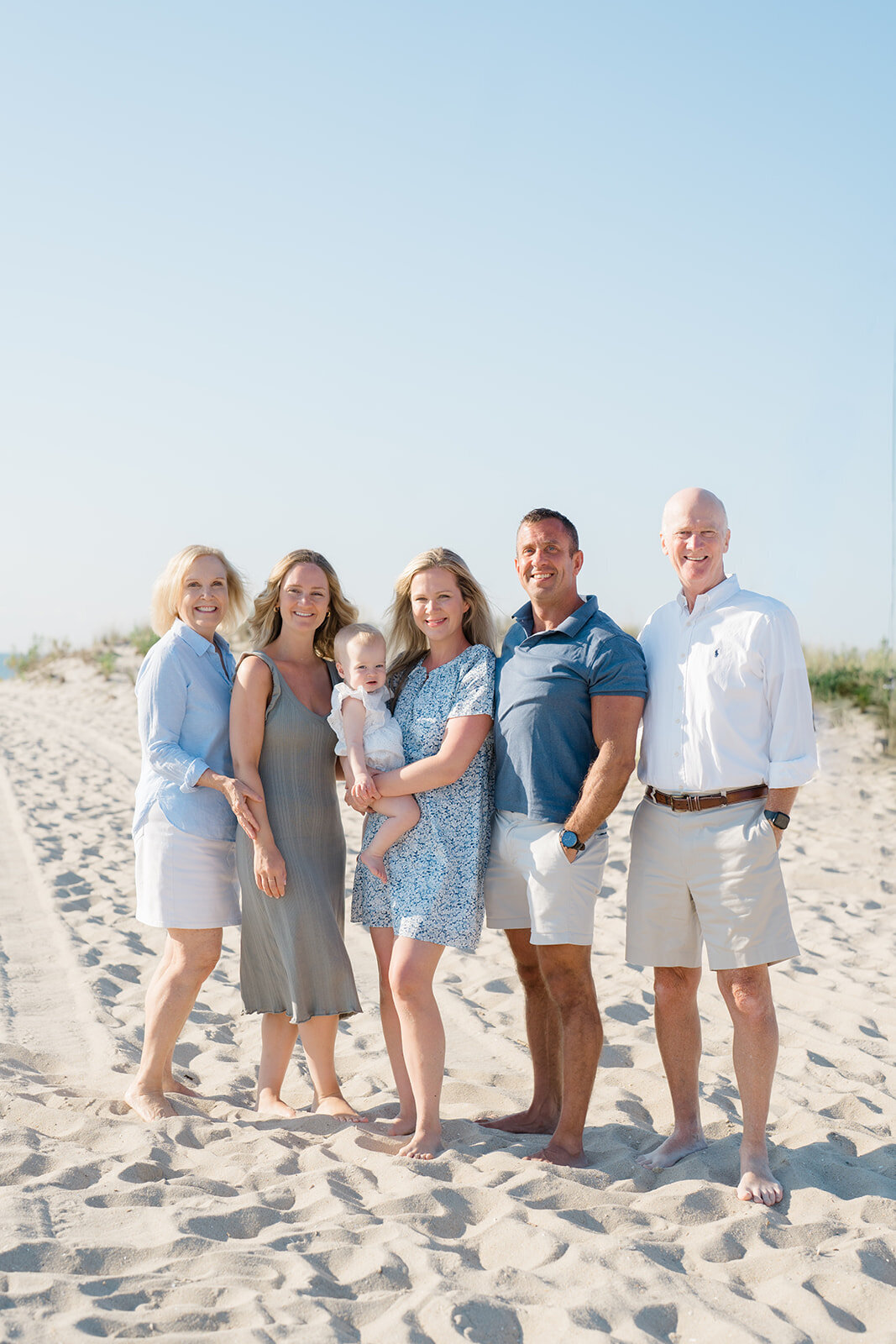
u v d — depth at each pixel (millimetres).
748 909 3484
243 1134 3809
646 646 3844
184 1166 3531
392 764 3957
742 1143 3480
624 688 3664
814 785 12023
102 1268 2762
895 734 13297
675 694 3676
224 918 4172
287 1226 3051
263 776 4074
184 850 4098
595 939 6945
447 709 3943
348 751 3945
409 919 3789
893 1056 4906
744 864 3498
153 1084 4129
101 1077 4520
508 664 3939
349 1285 2732
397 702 4141
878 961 6406
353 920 4227
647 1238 3053
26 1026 5148
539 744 3770
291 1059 4867
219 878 4164
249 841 4082
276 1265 2801
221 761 4207
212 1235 2990
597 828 3768
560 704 3750
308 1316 2555
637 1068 4734
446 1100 4445
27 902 7629
